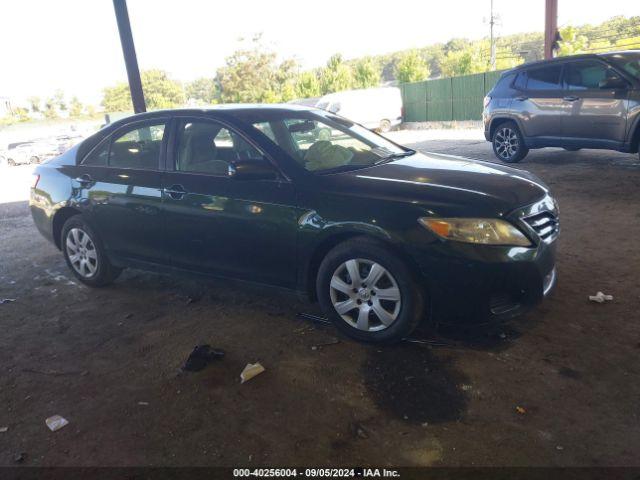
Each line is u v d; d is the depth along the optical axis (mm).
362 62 45375
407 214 3562
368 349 3816
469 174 4051
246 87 59969
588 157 11141
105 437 3074
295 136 4477
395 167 4254
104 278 5383
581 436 2803
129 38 9023
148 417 3230
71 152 5520
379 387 3354
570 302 4305
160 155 4723
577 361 3473
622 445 2717
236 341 4102
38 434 3148
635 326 3850
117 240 5031
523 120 10695
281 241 4020
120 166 5012
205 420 3158
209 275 4527
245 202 4137
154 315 4727
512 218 3521
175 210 4500
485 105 11711
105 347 4184
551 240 3768
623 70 9164
